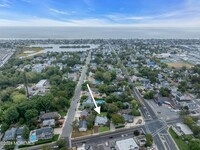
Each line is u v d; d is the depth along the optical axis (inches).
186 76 7160.4
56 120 4050.2
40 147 3253.0
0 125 3885.3
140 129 3796.8
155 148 3189.0
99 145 3282.5
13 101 4751.5
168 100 5118.1
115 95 5137.8
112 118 3892.7
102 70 7755.9
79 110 4559.5
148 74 7298.2
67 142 3356.3
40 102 4352.9
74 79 6860.2
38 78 6747.1
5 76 6658.5
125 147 3078.2
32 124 3816.4
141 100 5236.2
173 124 3996.1
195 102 5088.6
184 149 3164.4
